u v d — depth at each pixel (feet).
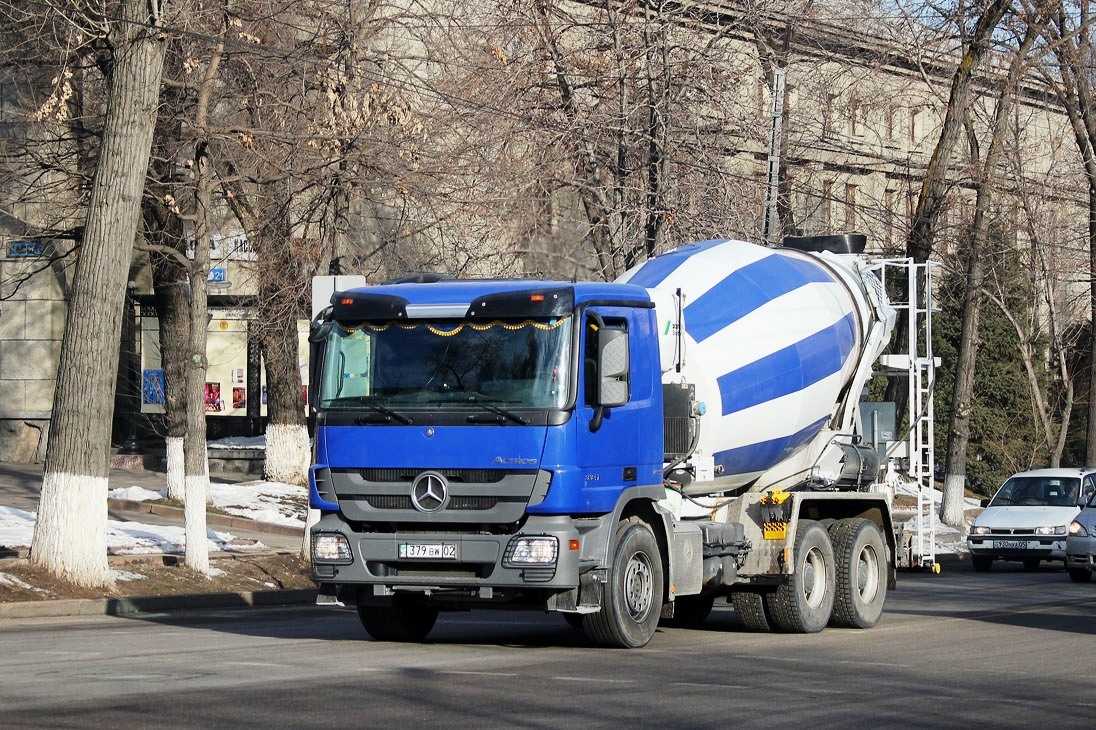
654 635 58.59
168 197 89.10
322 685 39.58
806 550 60.64
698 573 55.47
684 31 118.93
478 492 47.67
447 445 48.06
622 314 51.08
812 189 137.69
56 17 95.35
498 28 111.65
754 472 61.93
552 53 114.62
